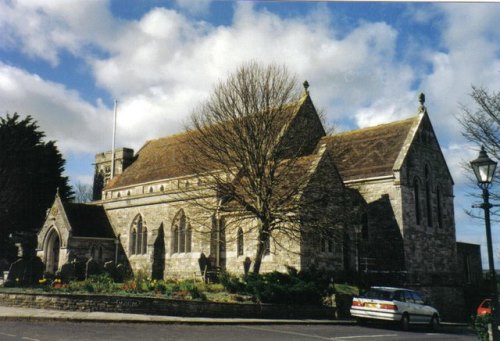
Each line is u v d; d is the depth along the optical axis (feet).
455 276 141.90
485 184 46.32
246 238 124.06
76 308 76.59
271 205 102.53
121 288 93.15
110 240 155.53
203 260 125.59
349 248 126.31
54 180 210.79
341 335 69.15
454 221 147.02
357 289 111.04
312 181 105.50
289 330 72.54
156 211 146.82
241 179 110.32
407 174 131.44
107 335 56.49
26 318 67.82
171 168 169.58
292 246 112.98
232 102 110.01
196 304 80.43
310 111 136.36
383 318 83.51
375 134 146.30
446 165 148.46
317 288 96.12
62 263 148.05
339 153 125.18
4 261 179.32
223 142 109.19
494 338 43.70
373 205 131.95
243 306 84.94
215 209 109.09
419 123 139.85
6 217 190.08
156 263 139.95
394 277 124.36
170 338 56.39
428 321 89.97
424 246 132.57
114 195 187.93
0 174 193.16
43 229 158.71
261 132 106.32
